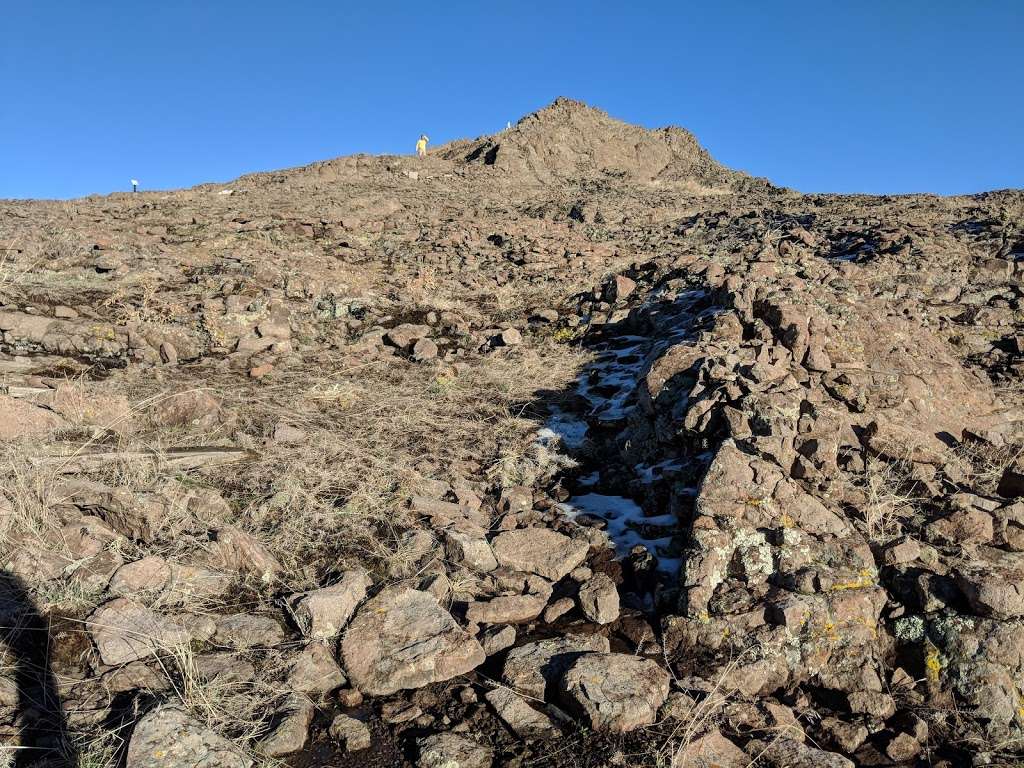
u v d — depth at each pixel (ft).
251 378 24.72
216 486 16.55
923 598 12.16
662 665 11.89
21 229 42.11
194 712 10.08
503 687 11.23
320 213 53.42
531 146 104.63
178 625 11.93
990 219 46.09
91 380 23.25
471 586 13.89
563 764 9.75
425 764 9.70
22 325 25.80
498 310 34.88
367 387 24.59
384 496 16.72
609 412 22.04
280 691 10.82
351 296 34.14
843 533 13.42
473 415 22.81
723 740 10.10
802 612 12.00
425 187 80.43
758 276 25.80
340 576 13.58
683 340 22.31
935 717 10.78
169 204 59.31
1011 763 9.90
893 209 56.90
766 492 13.83
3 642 11.16
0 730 9.68
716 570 12.98
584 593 13.34
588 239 53.21
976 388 20.30
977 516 13.50
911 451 16.05
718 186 103.14
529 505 17.19
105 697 10.52
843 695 11.30
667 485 16.53
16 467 14.76
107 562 13.12
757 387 16.71
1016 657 11.11
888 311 22.99
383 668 11.36
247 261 36.01
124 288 30.78
